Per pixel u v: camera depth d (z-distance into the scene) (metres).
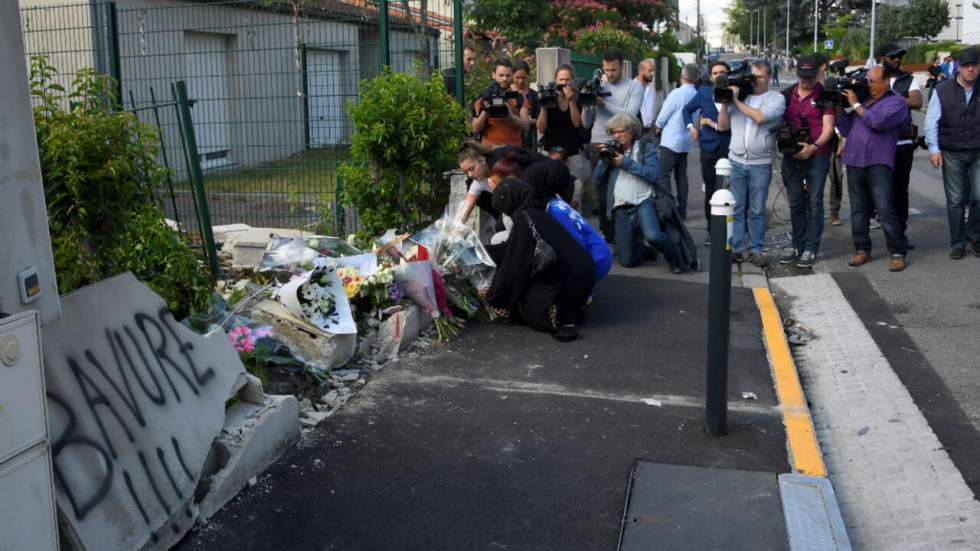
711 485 4.26
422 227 7.91
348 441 4.68
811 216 8.84
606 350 6.24
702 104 9.91
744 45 124.62
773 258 9.38
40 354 2.90
